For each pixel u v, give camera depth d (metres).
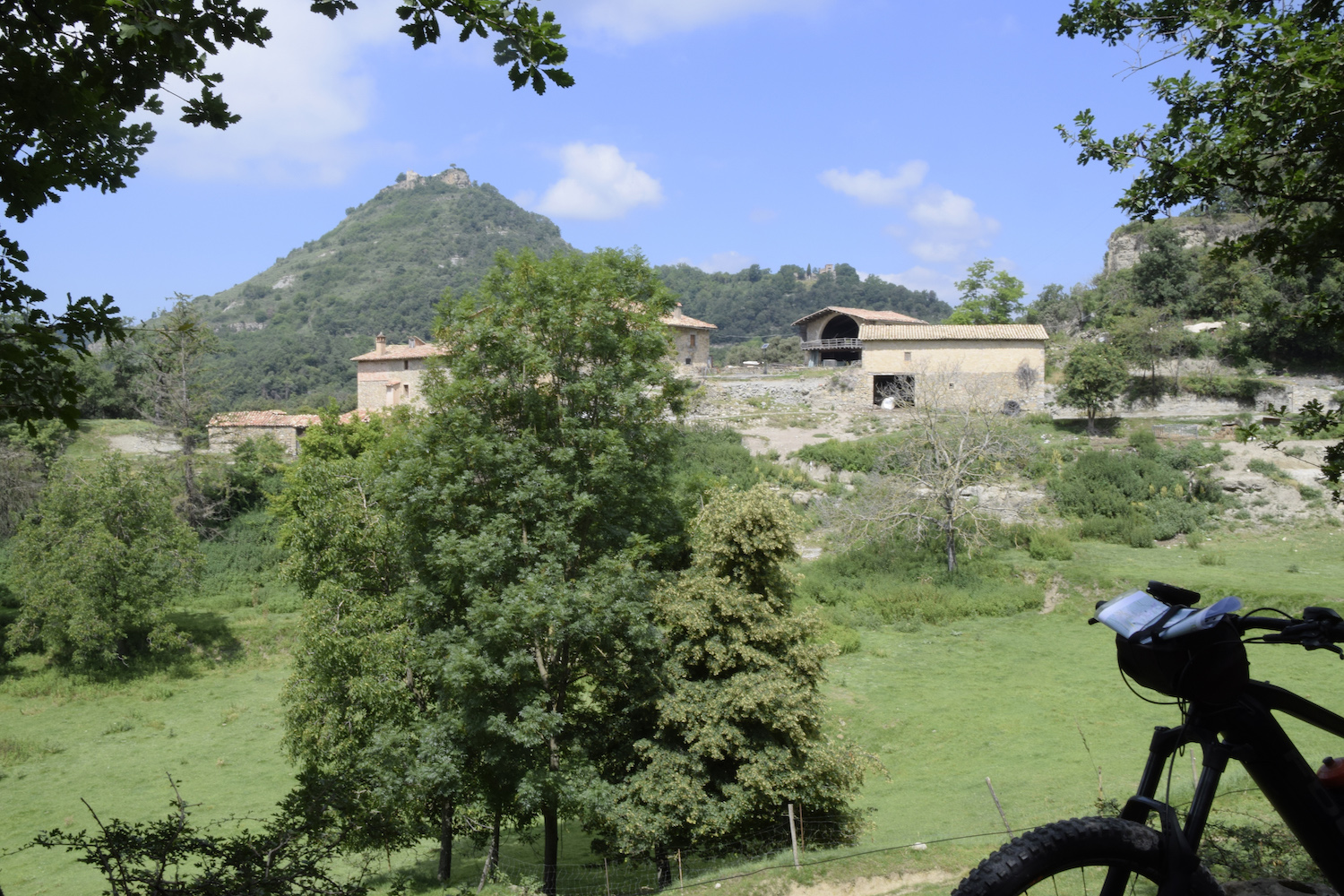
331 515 24.41
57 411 6.12
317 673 23.05
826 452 51.66
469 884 20.97
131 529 39.81
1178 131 9.65
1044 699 29.69
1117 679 31.09
